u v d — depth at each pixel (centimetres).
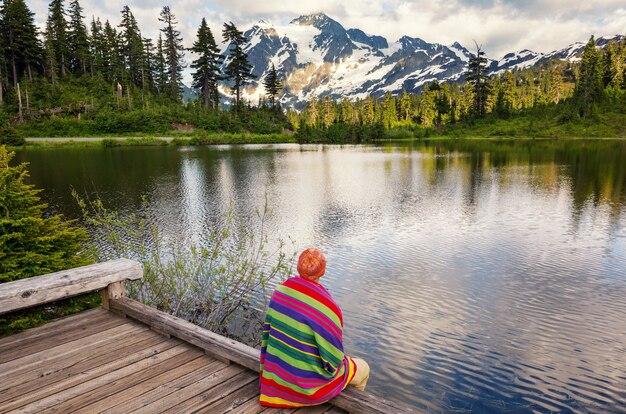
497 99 12862
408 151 6294
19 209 653
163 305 753
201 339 419
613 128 9500
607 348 746
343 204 2164
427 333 800
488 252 1332
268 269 1130
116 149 6525
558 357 716
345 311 901
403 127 12669
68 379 374
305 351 309
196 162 4525
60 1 10788
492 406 586
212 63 11175
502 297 975
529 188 2625
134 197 2384
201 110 10294
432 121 13700
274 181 3048
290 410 329
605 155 4862
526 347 747
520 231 1596
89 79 10356
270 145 8150
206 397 346
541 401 600
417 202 2214
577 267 1183
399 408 312
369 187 2736
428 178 3170
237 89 11712
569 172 3403
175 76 12006
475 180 3017
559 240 1466
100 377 377
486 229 1631
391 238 1508
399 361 700
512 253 1318
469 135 10856
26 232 639
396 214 1922
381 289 1027
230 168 3938
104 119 8544
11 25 9075
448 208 2053
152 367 394
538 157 4766
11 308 434
